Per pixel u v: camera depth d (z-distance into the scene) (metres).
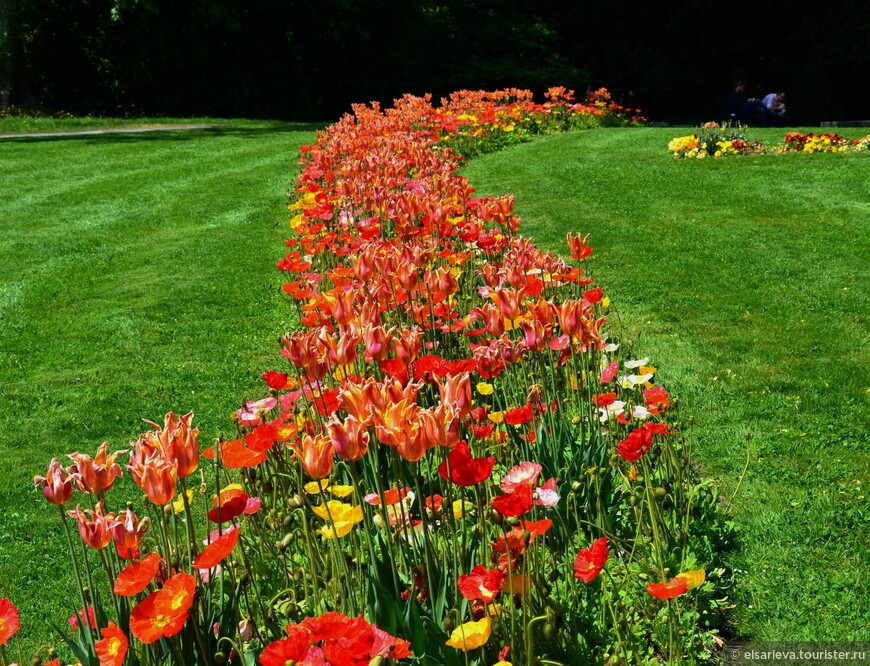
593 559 2.62
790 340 7.11
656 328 7.59
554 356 4.83
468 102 20.05
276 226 12.46
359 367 5.10
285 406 4.02
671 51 38.97
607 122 23.20
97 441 6.25
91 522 2.59
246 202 14.21
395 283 5.06
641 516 3.81
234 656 2.71
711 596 3.82
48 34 34.69
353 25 36.72
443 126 17.17
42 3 33.69
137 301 9.39
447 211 6.97
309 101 38.00
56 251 11.72
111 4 34.03
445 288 4.81
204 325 8.55
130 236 12.41
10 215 13.98
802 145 16.47
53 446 6.20
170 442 2.68
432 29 38.69
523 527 2.81
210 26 35.34
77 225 13.17
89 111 35.97
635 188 13.76
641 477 3.77
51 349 8.17
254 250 11.21
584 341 4.16
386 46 38.53
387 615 2.75
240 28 35.28
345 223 8.88
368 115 16.55
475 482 2.65
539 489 3.06
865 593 3.87
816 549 4.22
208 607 2.77
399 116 16.41
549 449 3.99
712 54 38.19
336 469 3.97
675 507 4.05
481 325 5.93
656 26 38.66
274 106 37.38
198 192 15.17
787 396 6.04
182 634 2.64
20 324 8.91
